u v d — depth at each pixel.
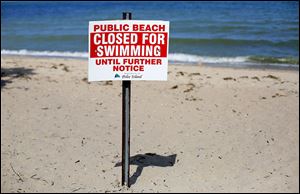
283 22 35.78
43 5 92.94
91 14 54.78
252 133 7.33
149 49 4.61
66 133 7.30
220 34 28.53
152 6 72.50
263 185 5.25
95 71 4.62
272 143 6.81
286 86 11.58
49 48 23.47
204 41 23.97
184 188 5.16
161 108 9.00
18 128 7.55
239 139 7.01
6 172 5.65
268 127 7.67
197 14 48.19
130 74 4.64
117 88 10.88
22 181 5.39
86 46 24.14
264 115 8.48
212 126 7.75
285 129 7.54
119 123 7.93
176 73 13.63
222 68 15.43
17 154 6.29
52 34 29.94
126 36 4.58
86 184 5.30
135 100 9.69
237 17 42.03
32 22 42.69
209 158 6.17
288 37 26.23
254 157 6.21
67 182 5.37
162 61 4.64
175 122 8.01
